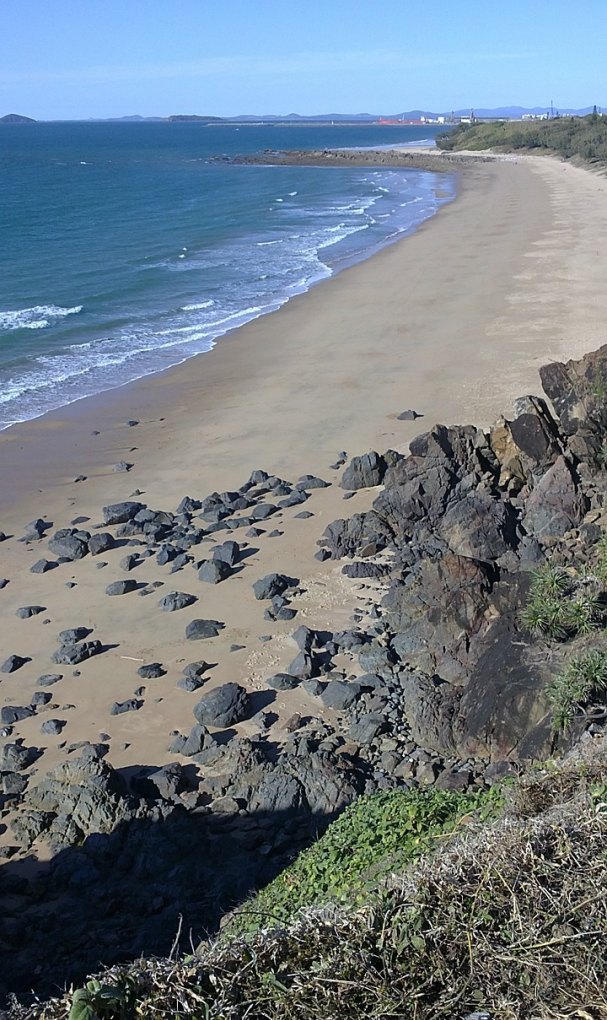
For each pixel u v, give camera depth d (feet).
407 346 111.86
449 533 61.16
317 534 66.18
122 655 53.98
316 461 79.20
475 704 43.27
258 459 80.69
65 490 77.41
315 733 45.98
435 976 19.02
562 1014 18.13
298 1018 18.33
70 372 109.81
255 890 33.91
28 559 66.13
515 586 49.62
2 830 41.09
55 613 58.90
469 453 67.82
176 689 50.62
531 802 26.63
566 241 177.06
